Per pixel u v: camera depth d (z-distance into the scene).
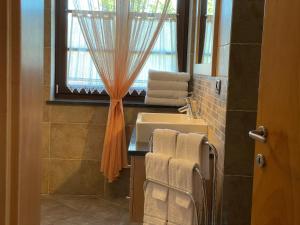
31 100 0.70
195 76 3.22
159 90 3.32
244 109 1.89
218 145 2.06
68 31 3.39
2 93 0.59
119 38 3.22
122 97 3.31
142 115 2.93
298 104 1.12
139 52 3.28
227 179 1.92
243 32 1.85
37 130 0.77
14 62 0.61
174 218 1.94
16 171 0.63
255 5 1.83
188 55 3.48
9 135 0.61
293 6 1.17
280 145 1.24
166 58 3.45
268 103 1.34
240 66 1.86
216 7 2.16
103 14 3.22
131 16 3.22
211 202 2.08
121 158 3.32
